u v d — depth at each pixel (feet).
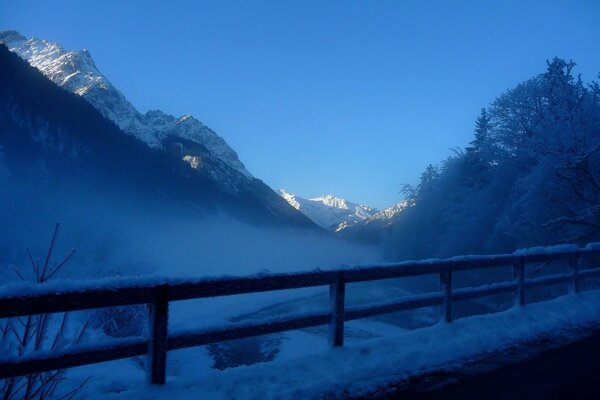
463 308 97.45
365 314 19.99
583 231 71.92
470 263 24.98
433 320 83.30
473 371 18.26
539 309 28.60
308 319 18.13
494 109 100.27
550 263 67.10
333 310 18.88
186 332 14.93
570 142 68.95
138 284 13.83
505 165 100.78
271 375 16.10
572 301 31.42
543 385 16.99
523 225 79.51
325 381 16.03
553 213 75.56
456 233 113.09
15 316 11.73
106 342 13.52
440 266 23.36
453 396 15.69
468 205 115.55
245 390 14.87
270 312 107.55
